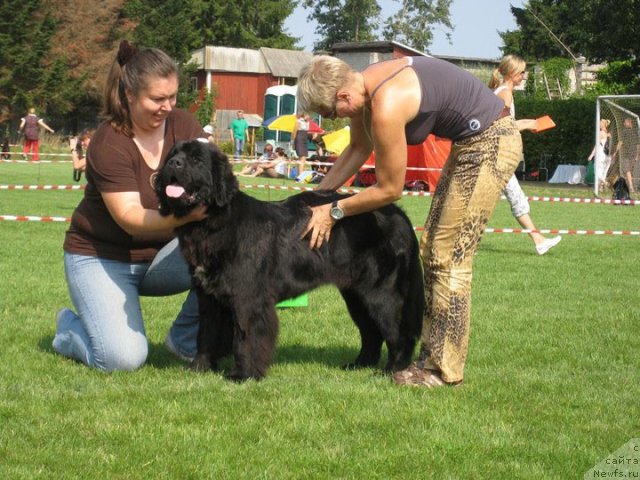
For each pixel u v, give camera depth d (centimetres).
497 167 596
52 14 5656
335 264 662
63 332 706
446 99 585
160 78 625
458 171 602
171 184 592
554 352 759
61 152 5003
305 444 499
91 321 660
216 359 683
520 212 1399
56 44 5781
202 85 6731
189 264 638
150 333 820
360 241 658
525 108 4122
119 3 6125
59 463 461
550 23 7275
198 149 601
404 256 666
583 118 3922
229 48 6725
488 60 6125
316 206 669
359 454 483
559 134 4022
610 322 888
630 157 2750
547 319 902
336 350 788
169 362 725
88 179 662
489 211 606
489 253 1439
